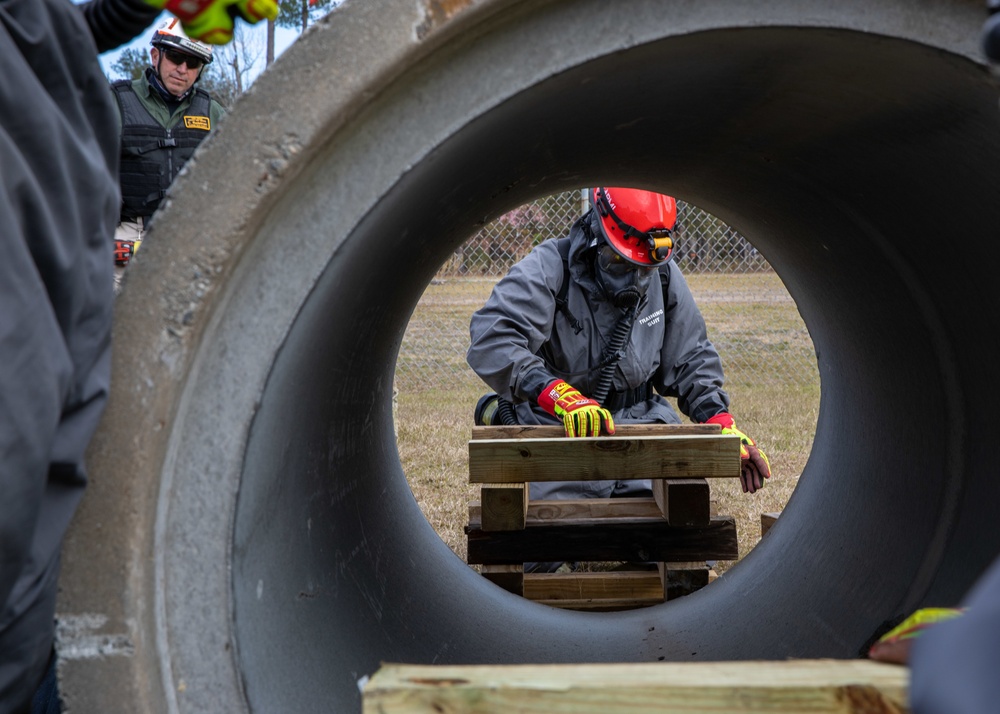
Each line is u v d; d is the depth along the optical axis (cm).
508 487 289
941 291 223
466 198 232
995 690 54
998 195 170
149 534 121
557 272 348
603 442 283
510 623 283
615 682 103
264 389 127
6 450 98
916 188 195
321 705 158
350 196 126
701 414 367
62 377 104
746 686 101
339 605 194
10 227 100
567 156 239
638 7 126
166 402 118
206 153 117
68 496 114
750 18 127
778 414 704
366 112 123
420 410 737
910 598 227
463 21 117
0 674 113
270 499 154
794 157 226
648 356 360
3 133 102
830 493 309
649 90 172
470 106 125
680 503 290
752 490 333
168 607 126
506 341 333
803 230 285
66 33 114
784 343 978
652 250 324
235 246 118
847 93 165
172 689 126
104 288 113
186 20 130
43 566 111
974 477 225
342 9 116
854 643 232
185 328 117
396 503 301
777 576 298
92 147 116
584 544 310
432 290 1153
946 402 238
